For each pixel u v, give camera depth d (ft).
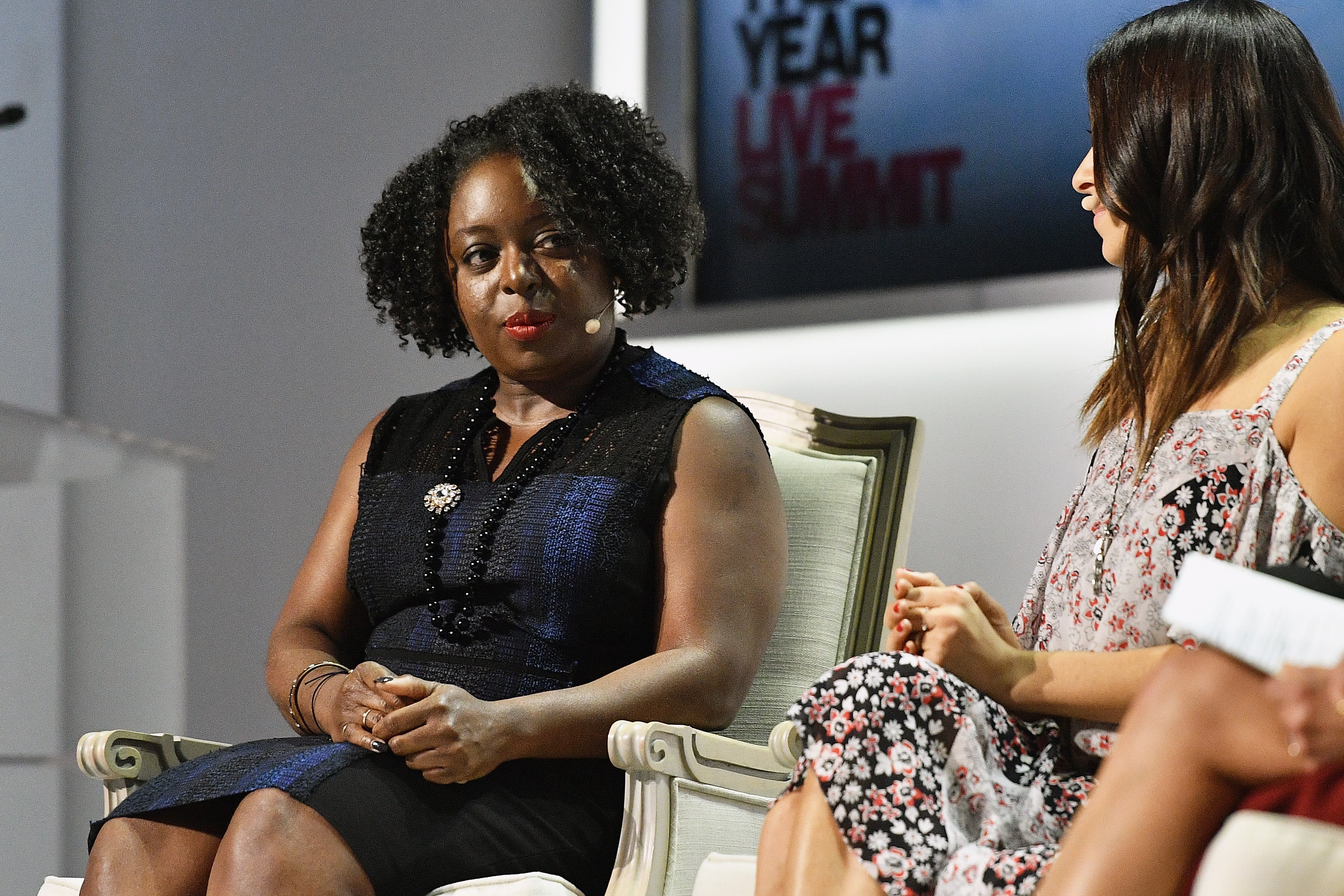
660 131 21.93
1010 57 29.04
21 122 33.58
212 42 34.91
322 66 34.71
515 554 18.43
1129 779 11.07
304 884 15.37
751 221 31.60
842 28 30.81
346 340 33.58
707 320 31.24
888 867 13.10
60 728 27.58
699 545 18.33
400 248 21.93
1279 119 15.34
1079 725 14.99
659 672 17.39
